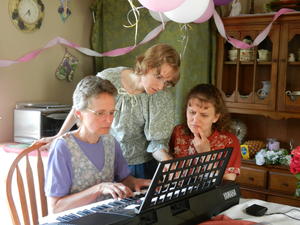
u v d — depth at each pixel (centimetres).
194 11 183
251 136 328
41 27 273
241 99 304
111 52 285
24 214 151
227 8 327
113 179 156
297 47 285
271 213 135
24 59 246
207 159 125
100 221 101
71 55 298
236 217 129
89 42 317
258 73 301
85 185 145
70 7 295
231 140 171
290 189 280
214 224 119
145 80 161
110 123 137
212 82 313
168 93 183
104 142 152
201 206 124
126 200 125
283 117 287
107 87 135
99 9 309
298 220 128
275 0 297
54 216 116
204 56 305
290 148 312
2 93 251
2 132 253
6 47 250
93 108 133
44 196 158
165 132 178
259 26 293
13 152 227
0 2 244
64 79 296
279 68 287
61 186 137
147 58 157
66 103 301
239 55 305
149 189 105
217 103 164
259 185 293
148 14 292
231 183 142
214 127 174
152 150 180
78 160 142
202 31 299
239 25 301
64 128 181
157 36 288
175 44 281
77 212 114
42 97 280
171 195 116
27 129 245
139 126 181
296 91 286
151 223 107
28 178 155
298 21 277
